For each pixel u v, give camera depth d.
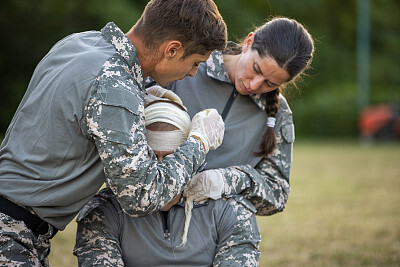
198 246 4.05
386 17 50.50
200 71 4.62
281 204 4.57
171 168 3.61
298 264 7.39
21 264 3.56
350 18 48.66
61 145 3.58
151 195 3.53
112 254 3.92
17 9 27.77
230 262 3.99
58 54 3.77
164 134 3.85
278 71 4.21
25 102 3.82
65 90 3.56
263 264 7.40
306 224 9.89
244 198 4.25
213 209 4.11
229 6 38.28
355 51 48.41
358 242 8.59
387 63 48.53
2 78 28.33
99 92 3.47
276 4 44.31
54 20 28.75
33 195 3.62
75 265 7.00
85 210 4.05
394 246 8.36
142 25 3.73
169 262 4.03
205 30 3.69
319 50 45.84
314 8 46.50
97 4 29.19
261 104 4.57
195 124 3.87
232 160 4.55
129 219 4.04
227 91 4.58
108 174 3.49
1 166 3.77
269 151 4.52
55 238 8.40
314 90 43.81
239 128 4.56
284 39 4.20
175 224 4.07
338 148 26.77
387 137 32.16
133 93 3.56
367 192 13.45
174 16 3.65
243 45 4.52
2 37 28.11
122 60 3.63
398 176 16.39
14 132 3.76
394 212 11.02
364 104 37.69
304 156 22.12
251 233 4.10
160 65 3.77
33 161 3.63
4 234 3.56
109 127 3.44
